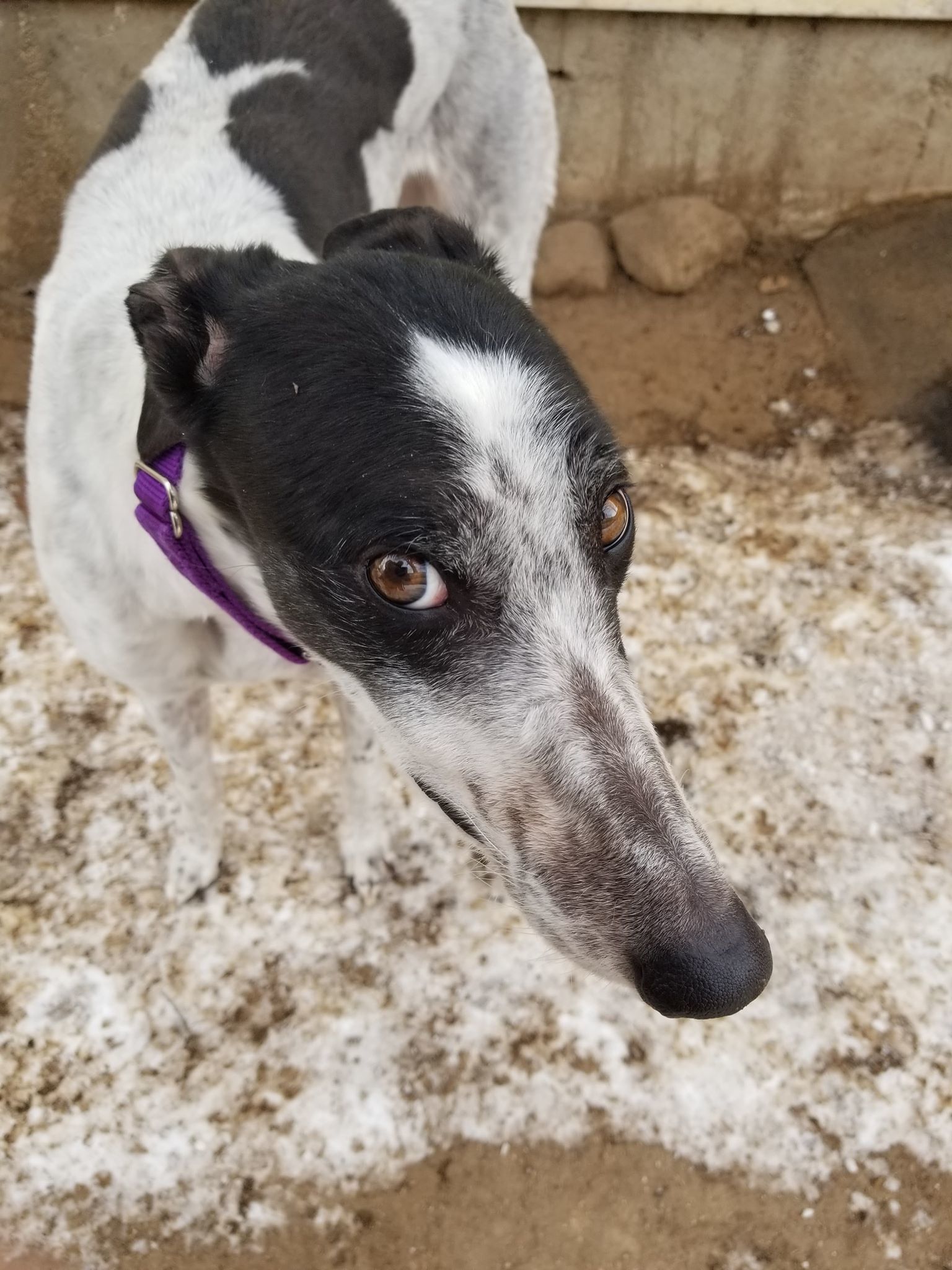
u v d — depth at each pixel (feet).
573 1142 1.22
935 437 1.94
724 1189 1.20
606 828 0.76
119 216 1.15
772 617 1.69
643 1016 1.30
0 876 1.38
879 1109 1.25
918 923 1.39
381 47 1.43
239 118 1.25
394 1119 1.23
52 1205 1.16
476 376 0.74
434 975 1.32
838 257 2.24
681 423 1.99
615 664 0.80
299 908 1.37
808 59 2.10
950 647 1.65
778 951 1.36
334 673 0.87
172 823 1.43
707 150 2.25
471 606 0.76
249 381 0.79
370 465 0.73
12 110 1.95
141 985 1.30
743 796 1.50
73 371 1.02
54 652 1.58
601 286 2.22
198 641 1.07
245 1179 1.19
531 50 1.63
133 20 1.90
